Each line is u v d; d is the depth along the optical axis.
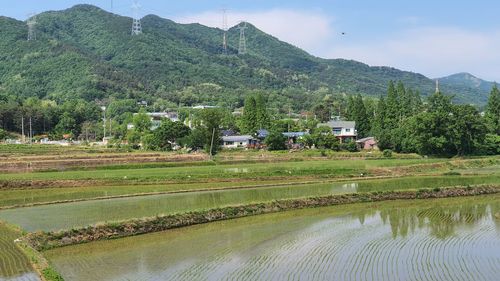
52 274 24.97
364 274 27.12
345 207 51.25
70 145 142.38
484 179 69.62
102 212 42.62
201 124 125.62
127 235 36.41
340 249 32.94
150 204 47.44
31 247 30.48
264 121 157.25
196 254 31.36
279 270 27.83
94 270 27.67
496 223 42.69
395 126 144.12
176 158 93.31
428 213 47.72
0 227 36.94
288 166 80.19
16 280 24.42
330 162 90.94
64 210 43.84
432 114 110.75
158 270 27.70
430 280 26.12
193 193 55.91
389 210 49.44
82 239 34.06
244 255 31.16
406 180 69.38
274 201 48.97
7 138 174.00
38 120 191.00
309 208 50.31
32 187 58.94
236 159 95.94
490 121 136.00
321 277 26.56
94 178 63.28
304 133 147.00
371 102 183.62
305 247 33.47
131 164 81.38
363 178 71.56
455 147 111.75
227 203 48.16
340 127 152.62
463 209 50.09
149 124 168.50
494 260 30.25
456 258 30.73
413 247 33.69
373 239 36.09
